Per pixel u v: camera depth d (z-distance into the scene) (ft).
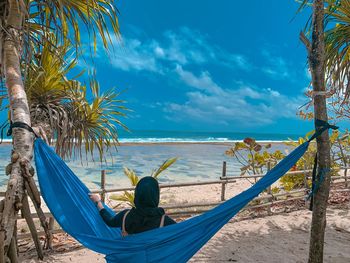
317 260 14.19
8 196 8.09
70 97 19.19
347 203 28.73
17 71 11.01
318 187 13.89
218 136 401.49
